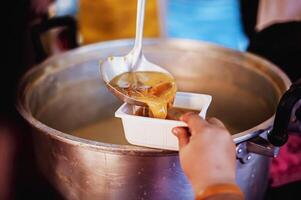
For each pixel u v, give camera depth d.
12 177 0.65
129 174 0.46
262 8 0.84
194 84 0.72
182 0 1.21
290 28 0.77
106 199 0.49
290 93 0.43
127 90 0.46
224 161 0.35
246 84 0.69
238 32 1.20
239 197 0.33
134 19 1.06
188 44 0.74
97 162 0.47
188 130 0.40
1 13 0.66
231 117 0.62
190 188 0.47
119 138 0.58
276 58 0.78
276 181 0.67
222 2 1.20
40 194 0.60
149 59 0.75
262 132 0.46
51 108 0.66
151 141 0.45
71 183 0.51
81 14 1.05
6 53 0.67
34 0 0.72
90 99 0.69
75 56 0.71
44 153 0.52
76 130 0.61
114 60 0.50
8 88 0.66
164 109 0.43
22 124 0.65
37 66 0.66
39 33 0.71
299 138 0.68
